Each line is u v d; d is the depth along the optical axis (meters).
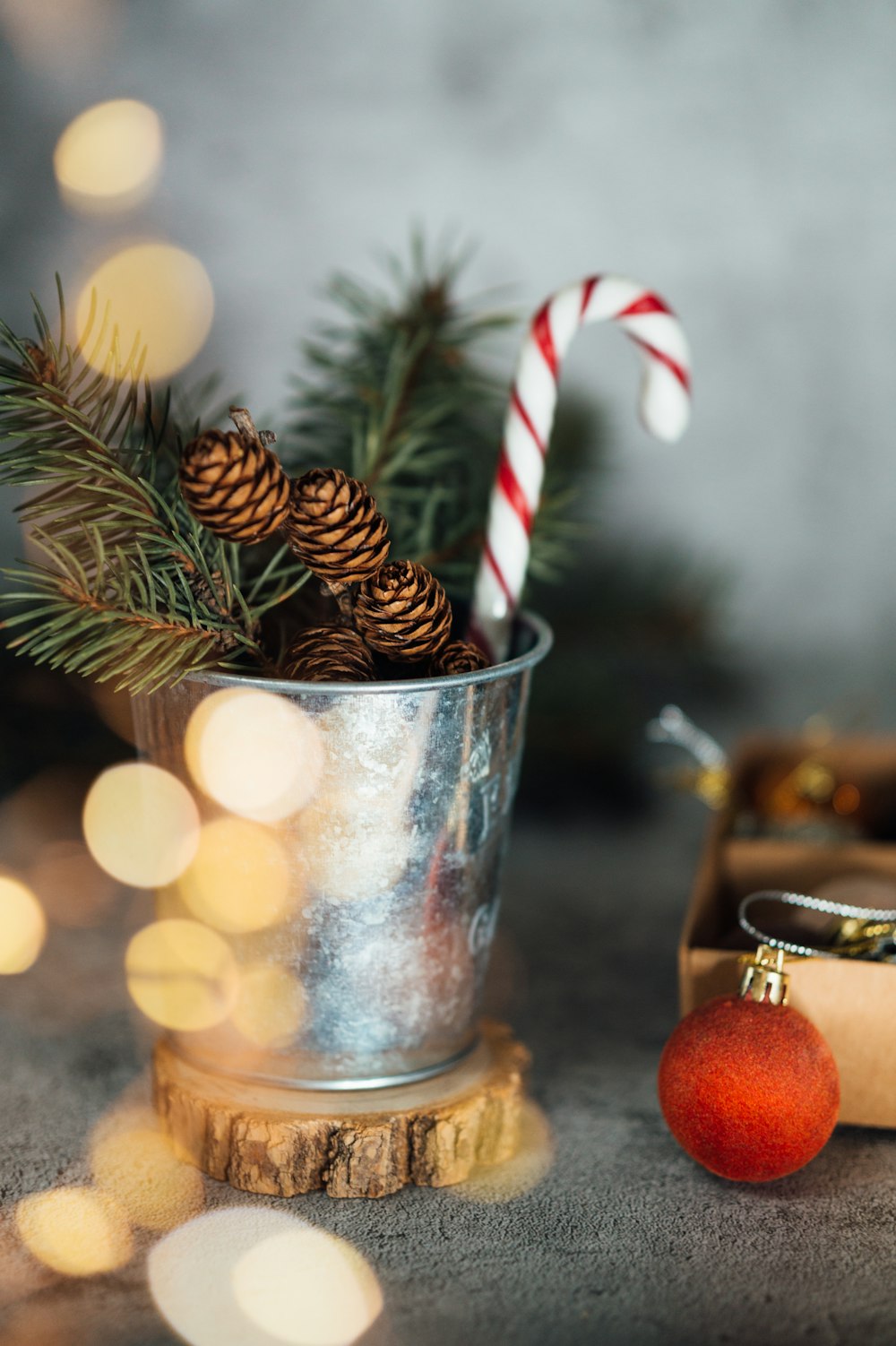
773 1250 0.49
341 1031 0.50
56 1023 0.58
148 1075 0.55
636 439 0.89
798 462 0.89
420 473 0.60
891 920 0.53
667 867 0.71
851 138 0.84
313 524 0.48
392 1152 0.50
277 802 0.49
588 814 0.77
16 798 0.74
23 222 0.85
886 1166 0.52
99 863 0.69
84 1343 0.46
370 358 0.61
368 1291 0.47
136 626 0.49
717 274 0.87
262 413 0.88
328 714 0.48
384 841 0.49
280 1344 0.46
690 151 0.85
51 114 0.84
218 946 0.50
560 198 0.86
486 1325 0.46
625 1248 0.49
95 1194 0.50
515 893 0.68
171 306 0.86
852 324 0.87
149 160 0.85
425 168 0.86
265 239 0.86
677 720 0.67
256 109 0.85
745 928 0.53
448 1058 0.52
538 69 0.84
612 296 0.53
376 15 0.84
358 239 0.86
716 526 0.90
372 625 0.49
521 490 0.53
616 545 0.90
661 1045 0.58
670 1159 0.52
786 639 0.91
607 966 0.62
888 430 0.89
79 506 0.50
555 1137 0.53
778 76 0.84
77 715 0.74
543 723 0.76
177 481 0.52
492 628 0.53
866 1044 0.51
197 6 0.83
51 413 0.50
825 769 0.65
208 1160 0.51
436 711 0.49
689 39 0.84
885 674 0.90
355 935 0.50
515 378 0.53
